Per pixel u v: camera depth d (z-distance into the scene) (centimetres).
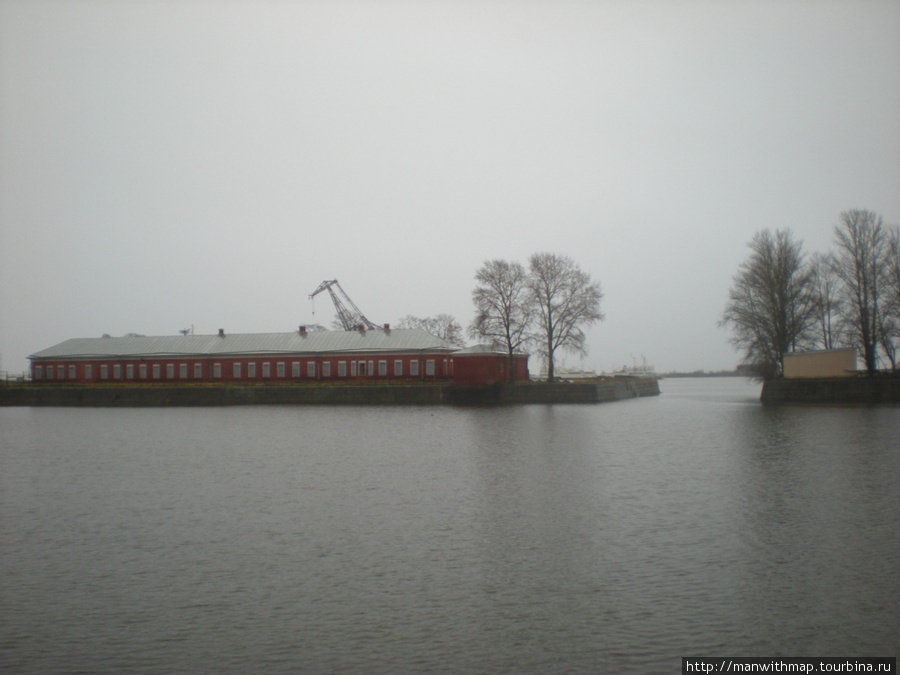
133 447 5803
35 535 2884
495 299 12262
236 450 5472
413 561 2452
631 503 3275
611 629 1895
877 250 9906
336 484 3878
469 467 4400
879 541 2602
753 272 10650
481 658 1753
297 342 13888
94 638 1891
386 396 11881
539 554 2508
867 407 8831
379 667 1717
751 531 2755
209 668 1725
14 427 7994
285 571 2375
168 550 2641
